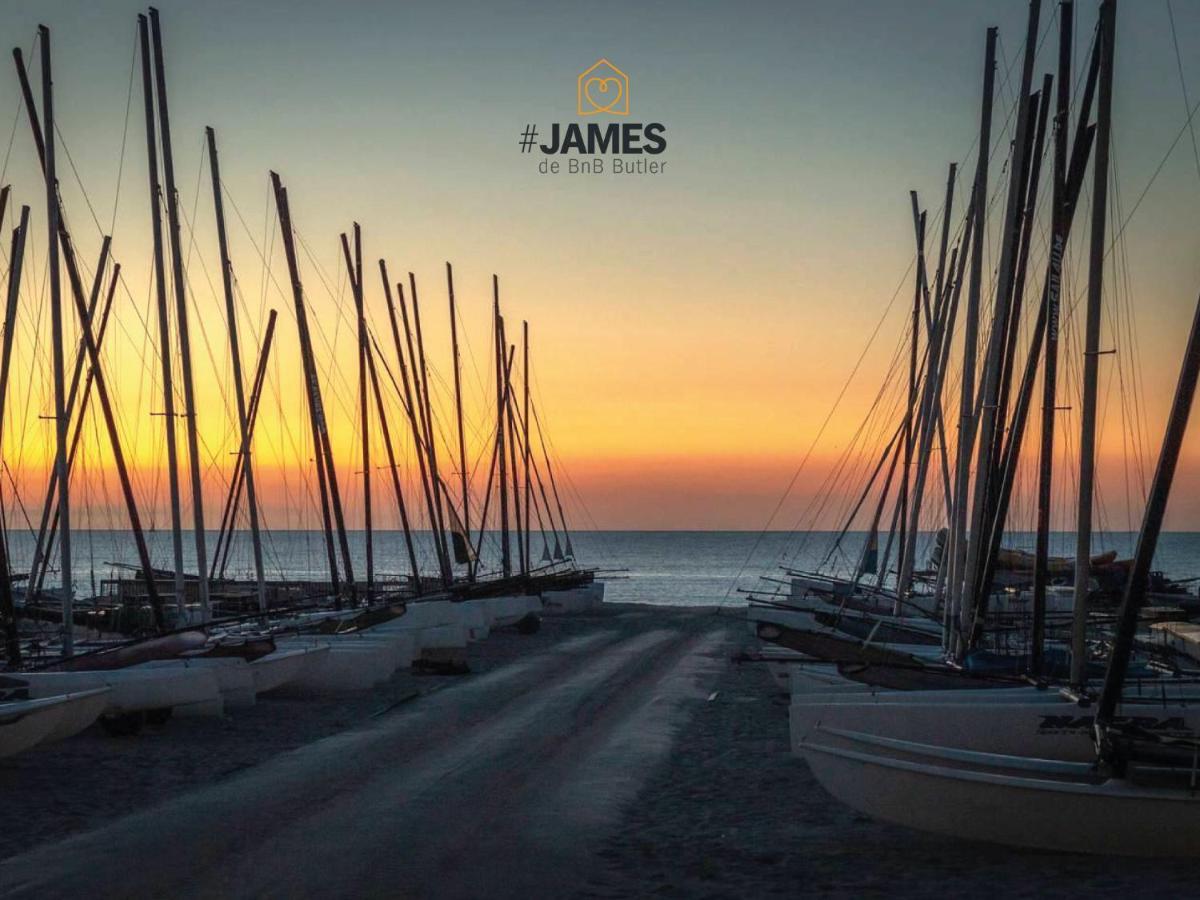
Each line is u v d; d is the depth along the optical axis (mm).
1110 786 12750
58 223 25469
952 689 17969
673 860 13008
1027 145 23016
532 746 19844
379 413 46125
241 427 34438
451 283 53688
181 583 28203
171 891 11703
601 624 48938
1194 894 11453
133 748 19891
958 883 12031
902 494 42688
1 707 16750
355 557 153625
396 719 23016
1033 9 21844
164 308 28953
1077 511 17141
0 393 29250
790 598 41875
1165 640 24281
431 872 12414
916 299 41562
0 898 11523
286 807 15312
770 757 18922
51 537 41750
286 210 40312
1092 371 16781
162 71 29531
